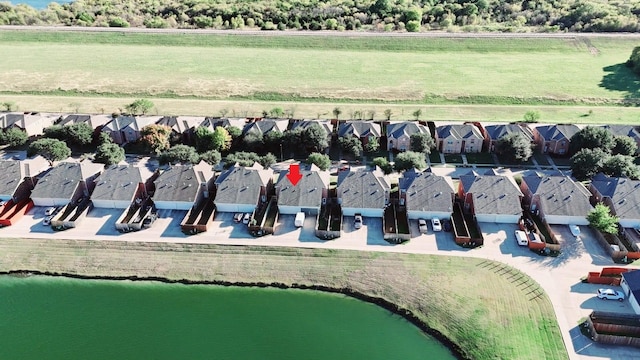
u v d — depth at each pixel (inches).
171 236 2970.0
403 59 6358.3
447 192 3129.9
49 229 3036.4
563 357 2181.3
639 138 3929.6
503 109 4894.2
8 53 6545.3
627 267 2672.2
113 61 6274.6
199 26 7583.7
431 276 2659.9
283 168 3769.7
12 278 2733.8
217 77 5748.0
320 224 3075.8
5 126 4163.4
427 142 3919.8
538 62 6181.1
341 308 2534.5
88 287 2677.2
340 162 3897.6
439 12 7869.1
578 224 3011.8
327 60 6318.9
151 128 3946.9
